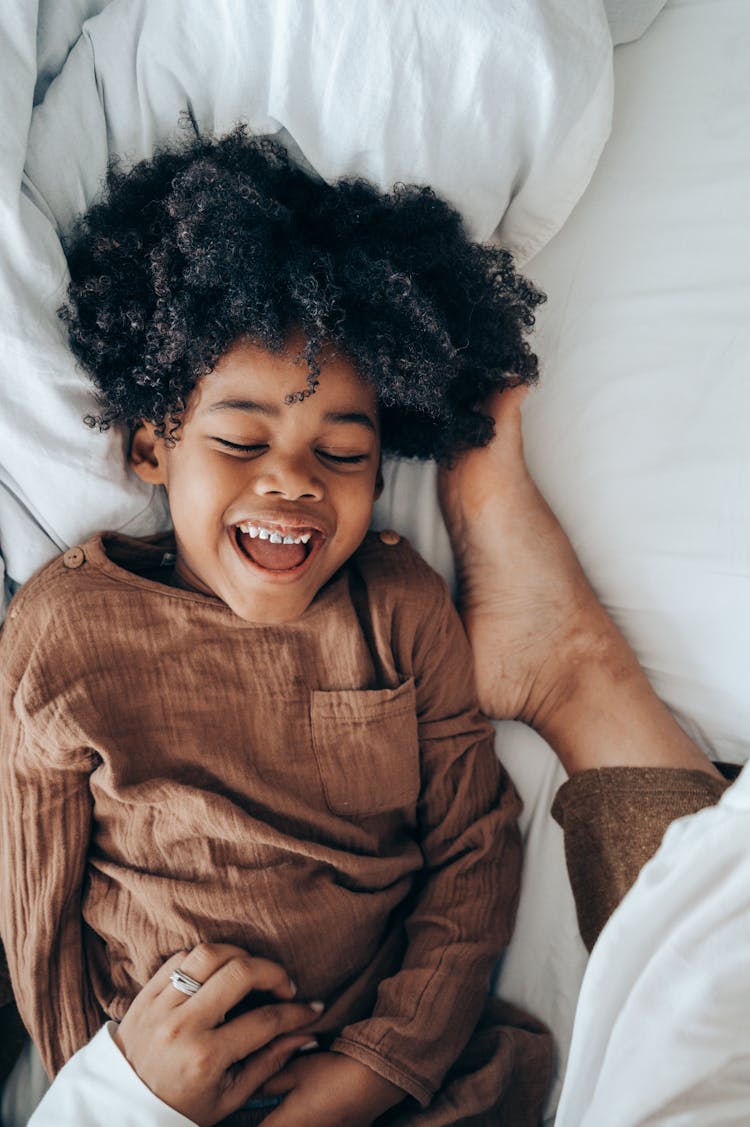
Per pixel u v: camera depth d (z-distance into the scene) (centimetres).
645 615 98
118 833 86
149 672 85
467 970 88
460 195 90
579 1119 76
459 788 93
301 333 81
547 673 97
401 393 84
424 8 81
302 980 87
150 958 85
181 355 81
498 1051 89
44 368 84
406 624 92
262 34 83
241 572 82
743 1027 70
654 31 100
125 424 89
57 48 88
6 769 85
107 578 86
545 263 100
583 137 91
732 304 97
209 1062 79
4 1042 95
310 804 87
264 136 87
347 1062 83
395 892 91
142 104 88
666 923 76
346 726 88
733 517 96
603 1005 76
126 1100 78
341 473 83
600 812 94
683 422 97
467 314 91
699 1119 68
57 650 83
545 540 97
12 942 87
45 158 86
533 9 82
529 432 100
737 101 99
